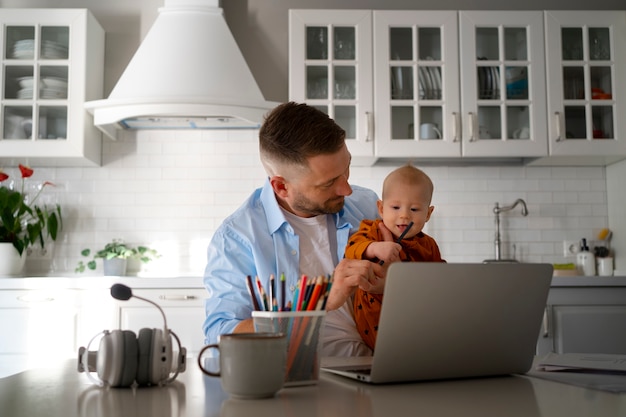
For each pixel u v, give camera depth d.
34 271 4.02
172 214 4.09
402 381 1.09
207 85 3.68
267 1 4.23
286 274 1.75
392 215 1.96
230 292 1.71
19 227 3.82
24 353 3.40
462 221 4.20
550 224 4.23
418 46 3.92
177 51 3.74
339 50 3.89
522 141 3.88
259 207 1.87
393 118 3.88
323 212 1.78
